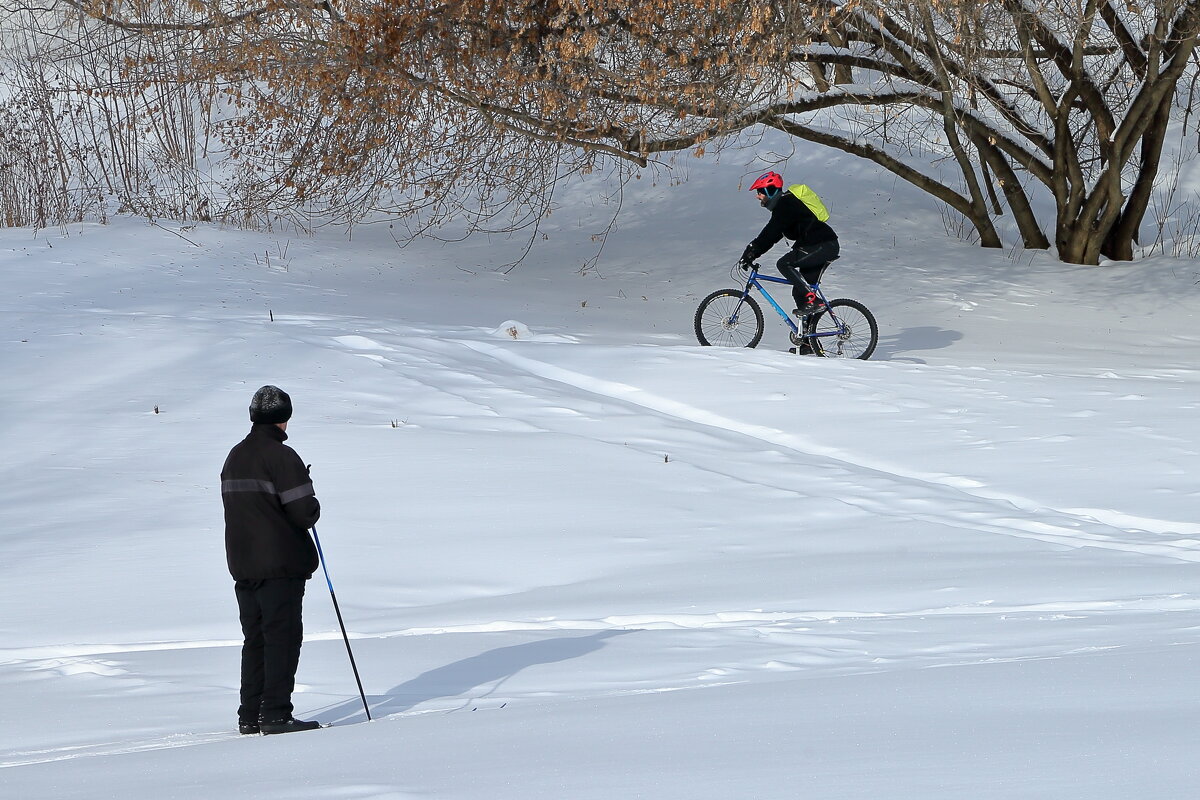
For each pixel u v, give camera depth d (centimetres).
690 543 3042
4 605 2591
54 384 4550
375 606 2628
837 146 8631
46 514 3266
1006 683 1503
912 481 3672
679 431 4206
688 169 10400
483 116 7338
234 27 7156
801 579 2659
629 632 2269
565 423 4294
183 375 4700
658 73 6500
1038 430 4153
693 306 7281
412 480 3569
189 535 3095
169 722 1809
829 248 5438
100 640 2356
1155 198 9656
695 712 1469
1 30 9862
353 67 6769
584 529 3164
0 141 8794
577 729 1426
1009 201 8869
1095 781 998
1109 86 8869
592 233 9294
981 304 7394
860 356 5494
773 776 1098
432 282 7650
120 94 8575
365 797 1144
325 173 7612
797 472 3728
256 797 1183
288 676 1792
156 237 7806
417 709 1806
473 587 2758
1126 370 5416
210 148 10531
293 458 1869
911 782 1039
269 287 6888
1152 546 2905
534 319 6588
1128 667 1549
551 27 6450
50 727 1778
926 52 7856
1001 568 2680
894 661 1864
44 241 7438
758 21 6156
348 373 4794
